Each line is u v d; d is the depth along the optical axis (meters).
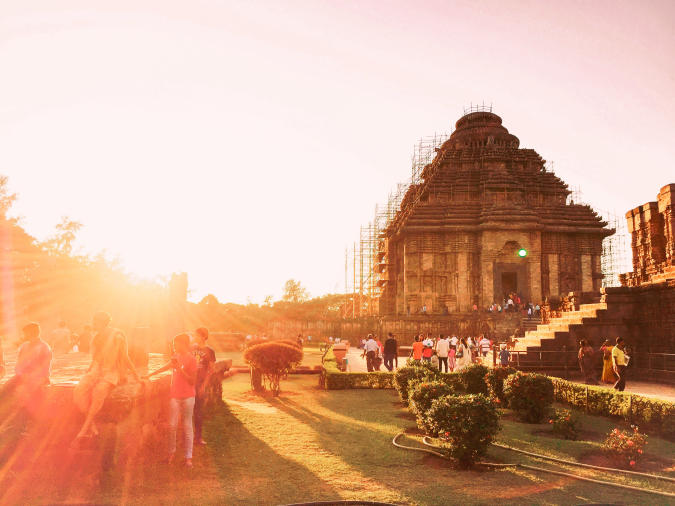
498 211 65.06
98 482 7.07
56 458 7.39
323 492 7.18
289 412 13.66
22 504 6.38
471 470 8.56
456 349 29.53
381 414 13.83
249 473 7.98
